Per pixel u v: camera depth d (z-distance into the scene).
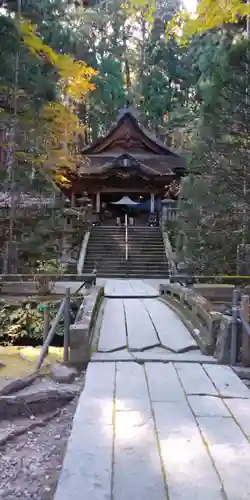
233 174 11.46
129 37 36.62
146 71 38.72
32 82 12.29
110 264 18.14
